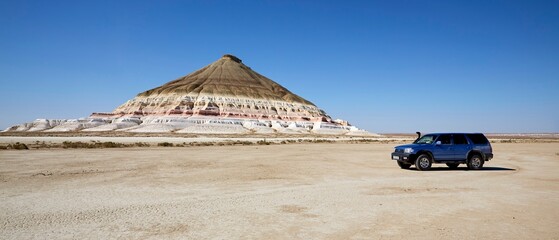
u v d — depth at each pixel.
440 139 19.56
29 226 7.50
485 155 19.73
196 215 8.53
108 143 43.03
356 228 7.45
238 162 23.31
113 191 11.95
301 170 18.83
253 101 199.00
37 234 6.95
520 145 61.69
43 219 8.09
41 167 19.06
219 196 11.09
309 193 11.66
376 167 20.81
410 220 8.11
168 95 193.12
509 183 14.11
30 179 14.65
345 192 11.88
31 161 22.39
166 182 14.14
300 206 9.62
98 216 8.39
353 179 15.30
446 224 7.76
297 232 7.15
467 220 8.10
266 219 8.18
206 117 168.62
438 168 20.50
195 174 16.78
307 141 72.56
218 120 166.62
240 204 9.87
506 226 7.61
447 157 19.27
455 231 7.23
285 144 58.44
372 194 11.49
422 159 19.03
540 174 17.38
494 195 11.33
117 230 7.24
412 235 6.97
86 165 20.30
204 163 22.39
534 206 9.62
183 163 22.22
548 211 9.02
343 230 7.30
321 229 7.37
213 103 184.62
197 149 38.88
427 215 8.59
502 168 20.61
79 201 10.20
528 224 7.76
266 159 25.98
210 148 41.41
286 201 10.30
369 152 36.59
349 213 8.79
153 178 15.28
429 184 13.80
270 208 9.34
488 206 9.62
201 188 12.70
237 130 155.50
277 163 22.83
